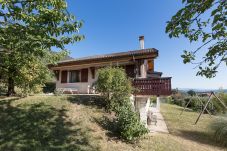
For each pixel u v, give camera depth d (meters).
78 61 17.55
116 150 7.72
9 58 7.97
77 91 18.81
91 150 7.43
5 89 16.67
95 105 12.47
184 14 3.56
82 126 9.35
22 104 11.48
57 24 5.62
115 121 10.12
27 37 5.59
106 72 12.02
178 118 16.53
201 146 9.59
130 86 12.09
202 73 3.94
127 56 15.32
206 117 17.41
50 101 12.38
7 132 7.95
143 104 13.12
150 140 9.41
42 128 8.59
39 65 14.35
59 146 7.36
